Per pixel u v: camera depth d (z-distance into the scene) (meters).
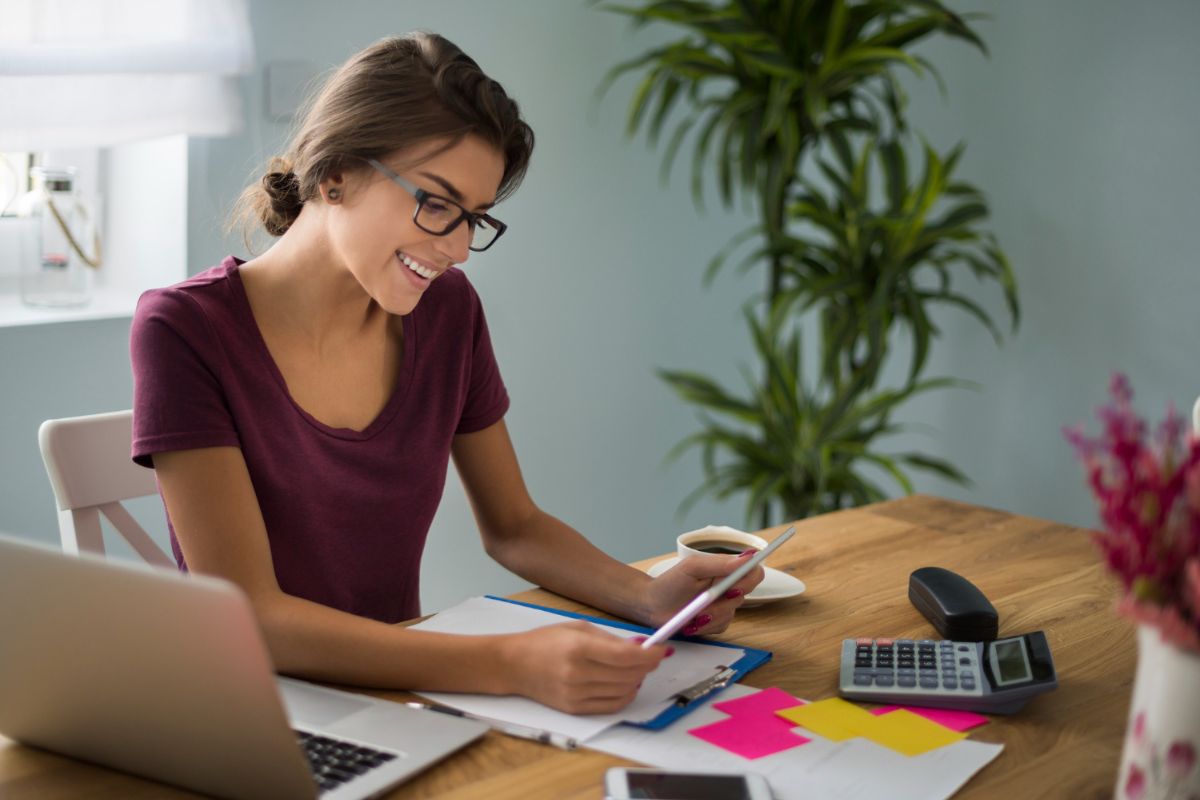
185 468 1.19
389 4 2.38
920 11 2.89
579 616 1.28
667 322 3.12
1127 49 2.67
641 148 2.95
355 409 1.37
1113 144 2.72
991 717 1.04
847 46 2.52
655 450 3.16
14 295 2.21
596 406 2.99
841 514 1.69
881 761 0.95
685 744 0.97
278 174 1.34
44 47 1.90
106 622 0.81
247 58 2.12
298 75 2.25
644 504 3.17
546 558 1.38
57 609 0.83
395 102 1.18
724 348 3.29
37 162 2.21
